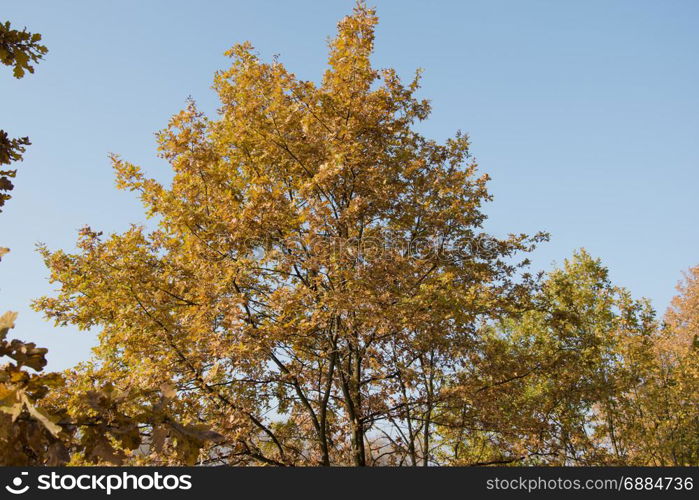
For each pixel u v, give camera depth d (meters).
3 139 3.86
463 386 9.27
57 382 2.84
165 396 2.99
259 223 8.34
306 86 9.82
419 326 8.59
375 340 9.20
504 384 9.69
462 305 8.96
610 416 12.30
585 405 11.17
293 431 9.48
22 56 3.85
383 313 7.88
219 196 8.95
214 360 7.79
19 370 2.75
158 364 7.68
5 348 2.73
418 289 9.22
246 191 9.44
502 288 10.29
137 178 8.88
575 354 10.94
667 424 13.09
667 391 13.51
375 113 9.84
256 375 8.62
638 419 13.08
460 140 11.06
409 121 10.66
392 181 10.21
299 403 9.73
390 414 9.05
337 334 8.72
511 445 9.63
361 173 9.57
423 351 9.51
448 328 9.24
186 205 8.80
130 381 7.70
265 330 7.62
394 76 10.23
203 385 7.81
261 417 8.87
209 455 7.91
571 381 10.35
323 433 8.65
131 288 8.19
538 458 9.86
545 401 10.53
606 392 10.83
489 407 9.10
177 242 9.16
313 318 7.65
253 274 8.90
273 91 9.69
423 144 11.13
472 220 10.23
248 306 8.64
